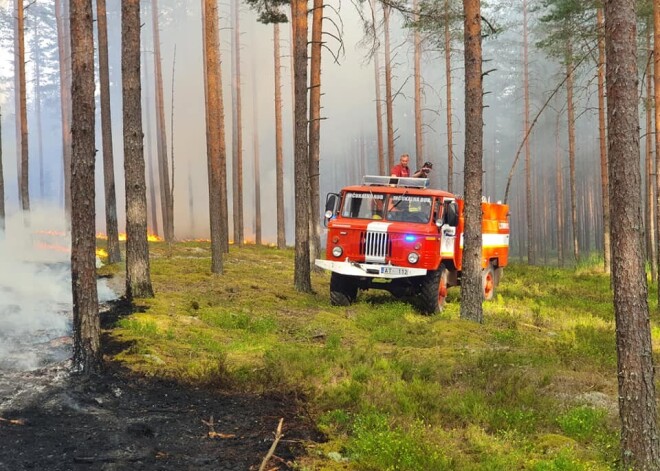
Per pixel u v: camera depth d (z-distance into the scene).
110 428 6.58
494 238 19.08
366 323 13.34
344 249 15.20
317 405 7.77
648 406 5.81
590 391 8.98
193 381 8.40
